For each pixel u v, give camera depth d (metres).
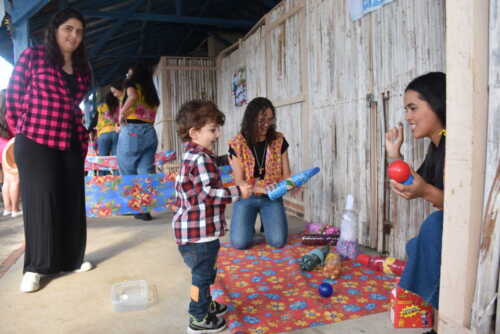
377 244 3.28
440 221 1.77
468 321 1.43
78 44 2.70
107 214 4.32
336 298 2.39
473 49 1.31
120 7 8.28
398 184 1.75
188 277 2.82
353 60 3.48
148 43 12.44
